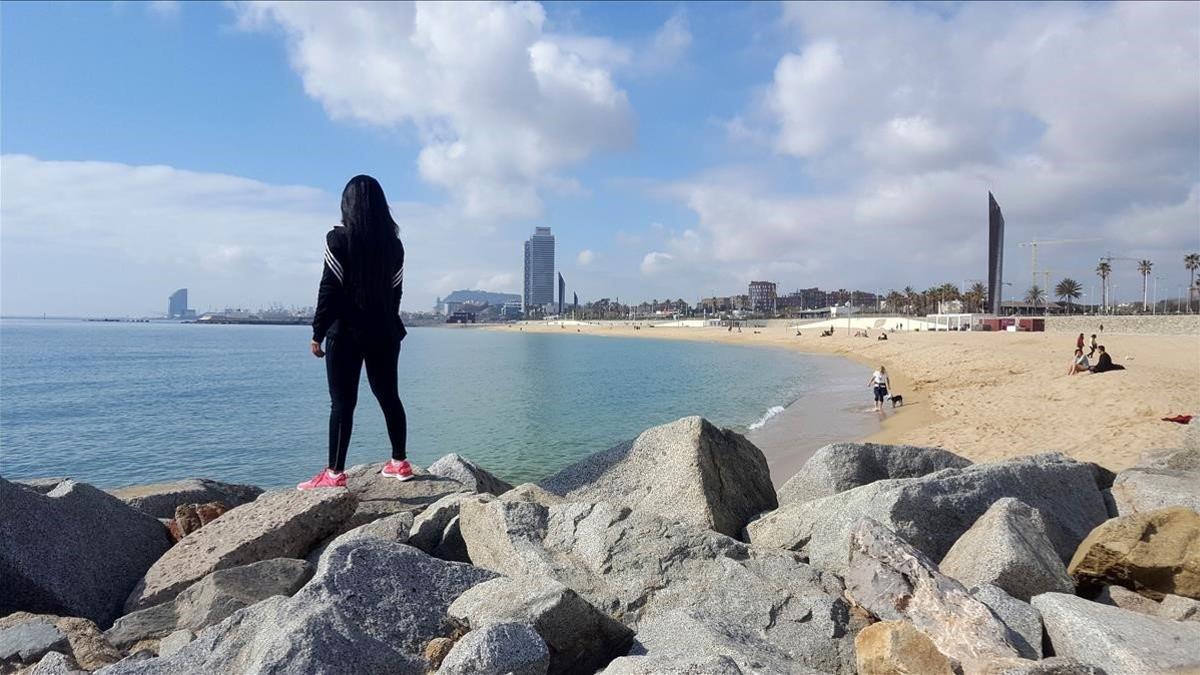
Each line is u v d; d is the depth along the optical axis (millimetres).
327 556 3795
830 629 3639
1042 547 4270
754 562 4266
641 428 25906
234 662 3168
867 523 4086
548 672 3330
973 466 5645
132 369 60219
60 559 4641
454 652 2922
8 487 4715
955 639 3275
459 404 33750
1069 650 3348
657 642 3555
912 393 33094
